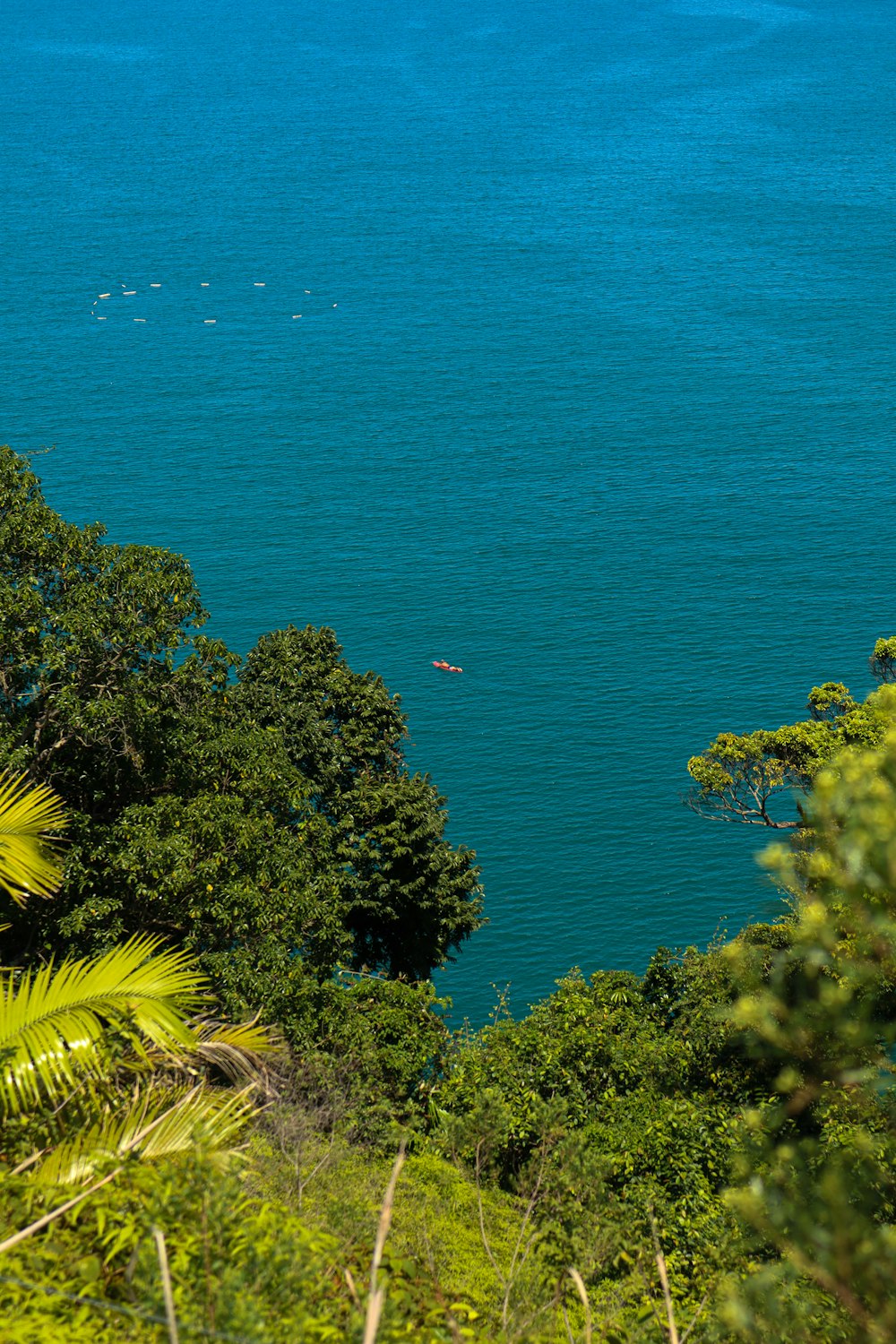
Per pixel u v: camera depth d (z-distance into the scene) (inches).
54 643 879.7
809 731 1291.8
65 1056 365.7
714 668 3346.5
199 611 991.0
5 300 7529.5
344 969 1103.6
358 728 1424.7
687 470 4909.0
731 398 5703.7
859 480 4707.2
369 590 3909.9
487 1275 469.7
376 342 6766.7
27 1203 331.9
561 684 3284.9
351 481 4864.7
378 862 1322.6
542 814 2679.6
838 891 285.6
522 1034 850.8
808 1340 259.0
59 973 396.5
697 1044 773.9
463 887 1368.1
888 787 283.1
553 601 3801.7
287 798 1000.9
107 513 4542.3
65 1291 305.3
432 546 4249.5
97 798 943.7
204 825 874.1
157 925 884.0
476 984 2142.0
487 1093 692.1
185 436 5364.2
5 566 924.6
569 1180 551.2
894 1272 248.8
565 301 7386.8
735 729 3038.9
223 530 4392.2
